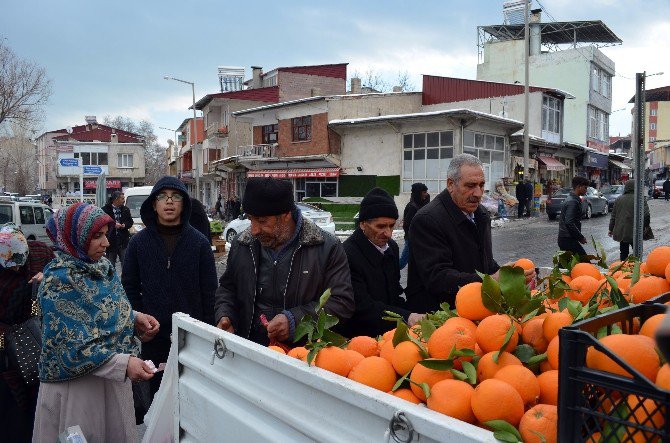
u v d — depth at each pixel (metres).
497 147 25.53
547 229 19.05
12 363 3.09
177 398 2.30
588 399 1.04
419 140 24.56
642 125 4.27
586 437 1.02
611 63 40.84
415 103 31.11
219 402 1.99
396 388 1.58
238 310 3.06
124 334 2.74
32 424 3.17
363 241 3.28
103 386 2.70
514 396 1.30
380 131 25.91
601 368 1.11
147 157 84.81
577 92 37.66
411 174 24.92
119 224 11.62
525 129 23.22
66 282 2.55
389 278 3.35
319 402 1.53
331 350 1.75
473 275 2.87
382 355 1.80
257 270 2.97
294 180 30.62
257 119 34.19
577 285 2.04
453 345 1.55
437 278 3.00
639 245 4.33
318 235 2.95
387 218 3.19
